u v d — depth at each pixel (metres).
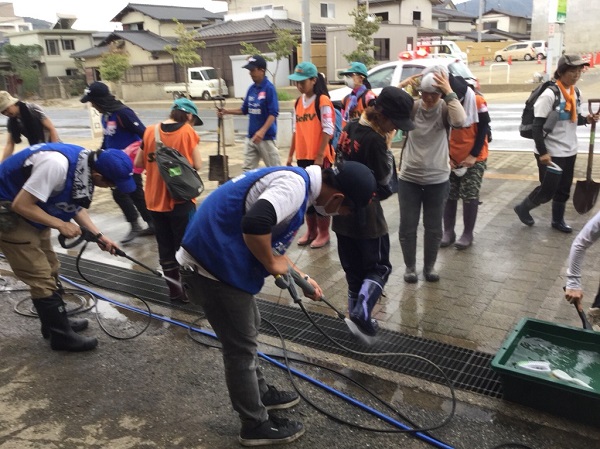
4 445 2.73
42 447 2.71
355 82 5.58
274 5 30.16
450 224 5.12
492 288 4.23
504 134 11.12
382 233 3.51
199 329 3.83
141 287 4.62
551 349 3.11
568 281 3.14
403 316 3.88
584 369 2.92
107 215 6.92
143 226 6.28
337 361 3.37
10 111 5.21
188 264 2.45
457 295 4.15
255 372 2.61
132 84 29.53
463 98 4.38
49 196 3.13
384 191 3.52
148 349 3.62
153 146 4.06
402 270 4.69
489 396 2.94
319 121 4.97
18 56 37.12
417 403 2.93
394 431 2.70
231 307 2.43
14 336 3.86
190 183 3.86
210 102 24.42
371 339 3.57
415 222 4.28
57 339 3.59
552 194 5.11
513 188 6.95
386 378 3.17
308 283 2.85
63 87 36.75
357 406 2.92
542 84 5.09
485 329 3.65
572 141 5.10
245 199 2.38
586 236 3.01
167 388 3.17
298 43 23.25
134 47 32.94
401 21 36.41
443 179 4.13
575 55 4.85
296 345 3.58
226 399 3.05
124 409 2.99
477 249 5.05
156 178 4.00
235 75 24.25
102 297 4.45
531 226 5.55
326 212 2.60
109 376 3.32
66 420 2.91
